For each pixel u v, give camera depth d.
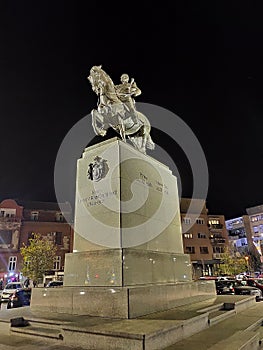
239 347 3.49
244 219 55.09
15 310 5.77
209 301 6.57
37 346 3.85
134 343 3.35
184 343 3.74
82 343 3.77
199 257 41.62
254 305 7.44
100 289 4.94
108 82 7.50
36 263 28.39
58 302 5.39
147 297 4.89
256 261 47.56
